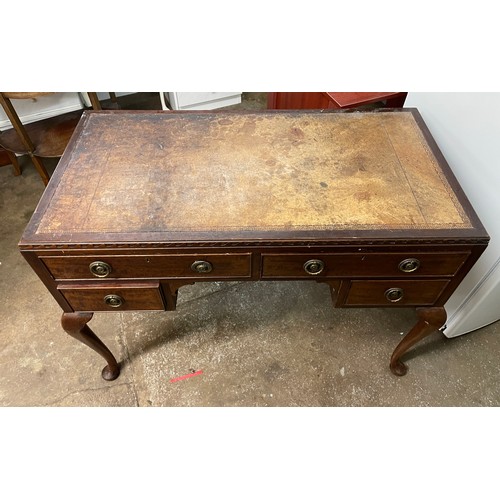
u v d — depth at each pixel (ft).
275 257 2.95
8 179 6.51
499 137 3.19
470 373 4.43
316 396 4.25
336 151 3.50
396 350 4.16
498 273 3.63
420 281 3.18
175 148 3.50
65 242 2.75
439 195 3.12
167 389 4.27
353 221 2.92
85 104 6.59
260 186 3.17
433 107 4.01
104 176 3.22
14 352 4.51
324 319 4.87
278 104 6.31
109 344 4.61
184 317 4.86
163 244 2.80
